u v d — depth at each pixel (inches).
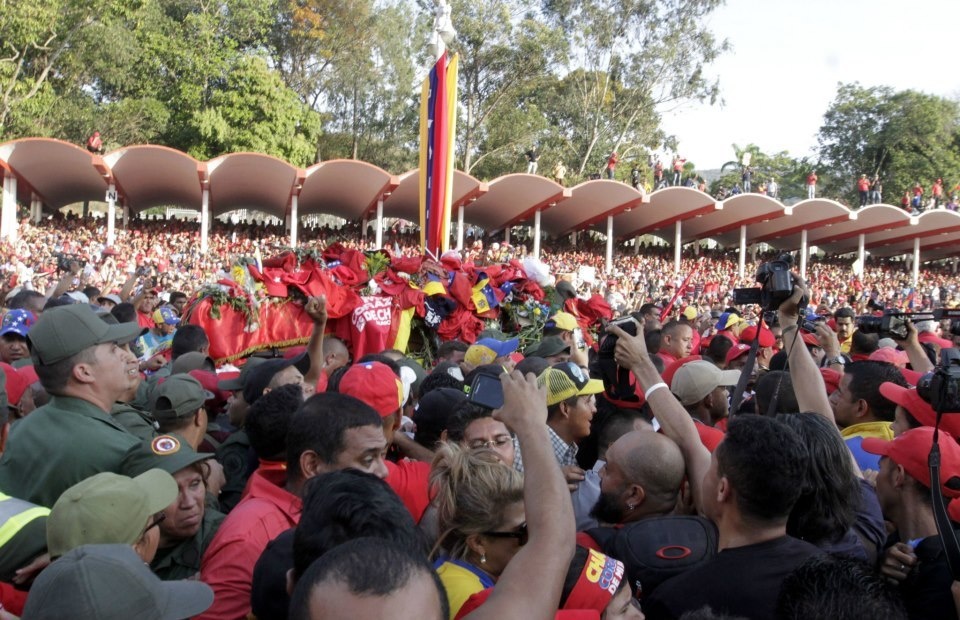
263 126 1733.5
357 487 97.6
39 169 1331.2
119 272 1021.8
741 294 168.2
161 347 337.4
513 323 394.9
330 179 1430.9
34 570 112.4
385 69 2137.1
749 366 155.9
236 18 1870.1
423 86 546.3
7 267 951.0
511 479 109.8
